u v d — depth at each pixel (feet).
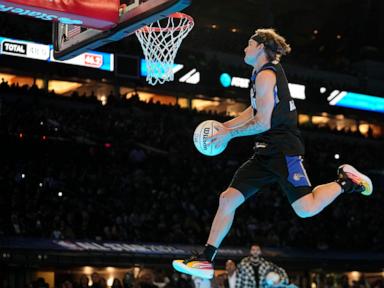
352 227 87.66
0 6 22.76
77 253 60.34
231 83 98.22
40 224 63.52
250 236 76.28
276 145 18.62
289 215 84.53
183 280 59.57
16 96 82.58
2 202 64.95
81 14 23.89
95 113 84.84
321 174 96.63
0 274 60.64
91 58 86.89
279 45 18.80
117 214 70.23
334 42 128.57
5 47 81.41
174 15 26.20
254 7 114.32
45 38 84.69
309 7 122.11
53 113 80.64
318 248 80.79
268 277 31.24
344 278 77.15
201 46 103.96
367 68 119.24
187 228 73.00
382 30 123.85
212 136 19.11
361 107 111.24
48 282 65.46
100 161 78.13
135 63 89.97
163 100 100.37
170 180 81.41
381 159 109.60
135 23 24.16
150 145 85.51
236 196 18.58
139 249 64.90
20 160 72.49
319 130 108.37
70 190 71.05
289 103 18.74
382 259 82.07
